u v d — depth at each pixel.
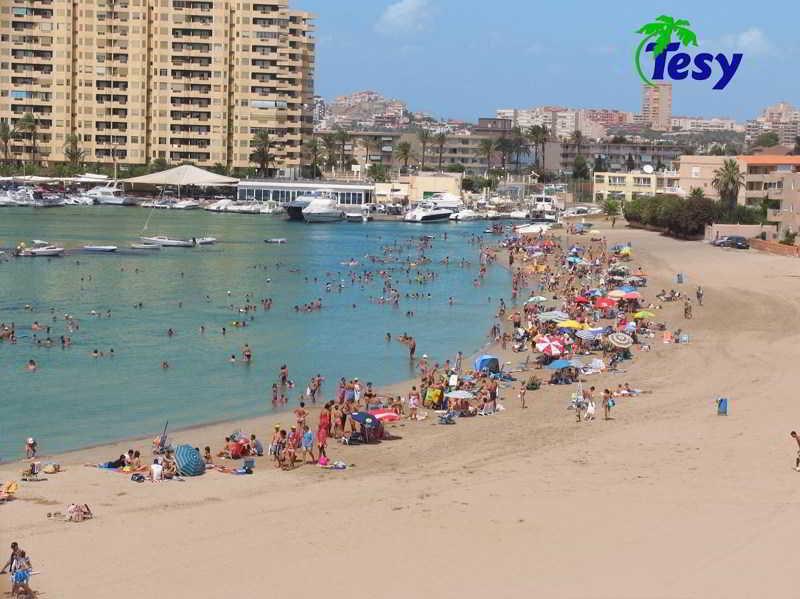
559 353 84.69
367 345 97.81
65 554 41.34
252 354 91.94
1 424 66.88
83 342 94.88
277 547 42.03
